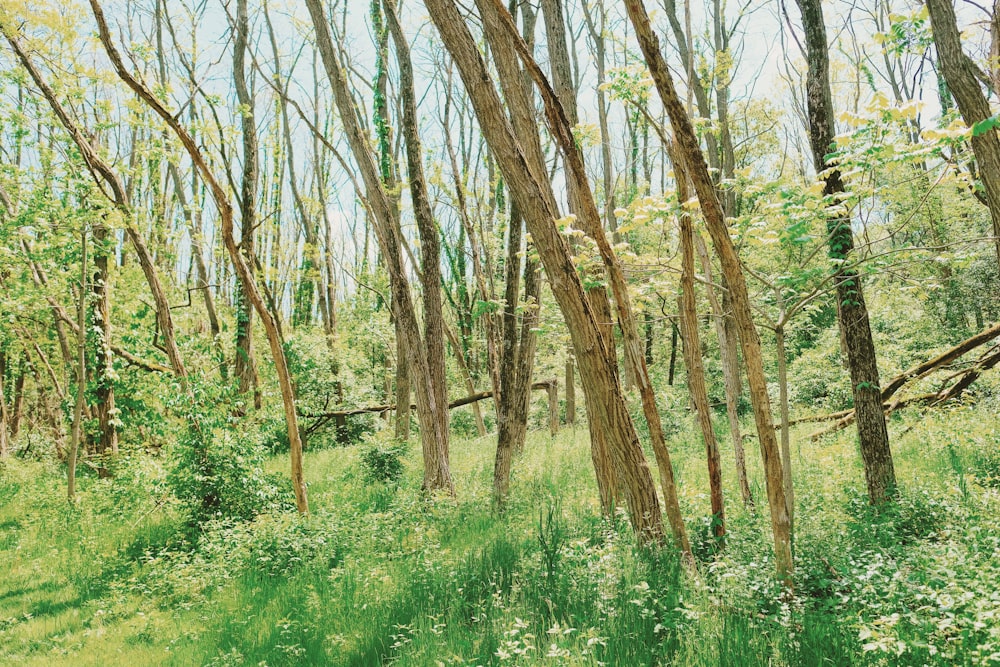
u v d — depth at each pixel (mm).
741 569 4691
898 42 5766
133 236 11672
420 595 5430
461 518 8273
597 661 3674
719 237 4250
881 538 5621
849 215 5363
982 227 13328
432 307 10430
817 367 16625
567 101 7457
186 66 15828
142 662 5504
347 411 18406
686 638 3914
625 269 6242
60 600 7383
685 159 4148
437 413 10023
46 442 19172
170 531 9508
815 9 6551
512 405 9477
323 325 26125
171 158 12852
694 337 5734
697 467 10133
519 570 5484
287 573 7141
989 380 10211
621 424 5262
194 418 9727
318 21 9609
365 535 7629
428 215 10562
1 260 12148
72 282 12906
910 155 4547
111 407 14648
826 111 6527
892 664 3408
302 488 9023
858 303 6770
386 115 13297
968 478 6793
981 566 4203
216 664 5152
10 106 11328
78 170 11695
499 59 5469
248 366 16297
